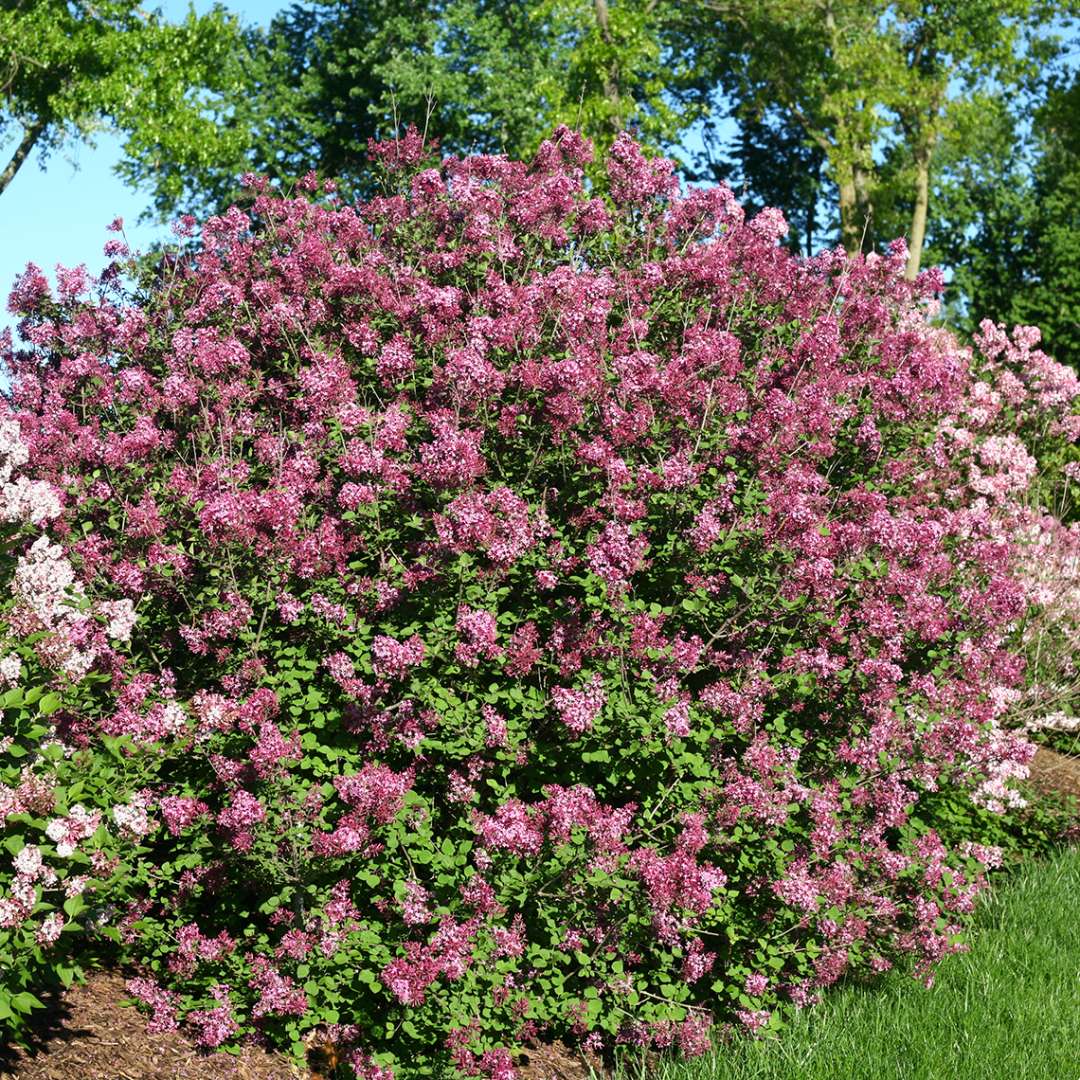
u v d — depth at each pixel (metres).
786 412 6.64
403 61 26.95
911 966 6.18
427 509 6.09
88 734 5.60
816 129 25.77
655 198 8.23
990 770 7.14
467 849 5.27
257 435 7.14
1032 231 26.95
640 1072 5.36
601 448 6.04
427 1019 5.11
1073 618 10.23
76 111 22.94
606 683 5.59
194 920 5.72
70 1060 4.76
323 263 7.61
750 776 5.68
